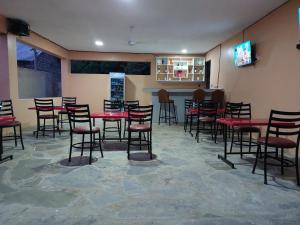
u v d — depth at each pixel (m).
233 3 4.32
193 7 4.52
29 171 3.22
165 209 2.26
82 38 7.28
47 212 2.18
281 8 4.43
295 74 4.06
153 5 4.45
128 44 8.08
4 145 4.66
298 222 2.06
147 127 3.99
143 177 3.05
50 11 4.85
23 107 6.32
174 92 7.75
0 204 2.32
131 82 9.91
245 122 3.43
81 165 3.49
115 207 2.29
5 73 5.54
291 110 4.17
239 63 6.06
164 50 9.17
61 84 9.34
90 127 3.68
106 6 4.52
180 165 3.54
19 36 5.89
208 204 2.37
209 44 7.99
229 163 3.57
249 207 2.31
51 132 6.03
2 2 4.40
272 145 2.94
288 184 2.88
